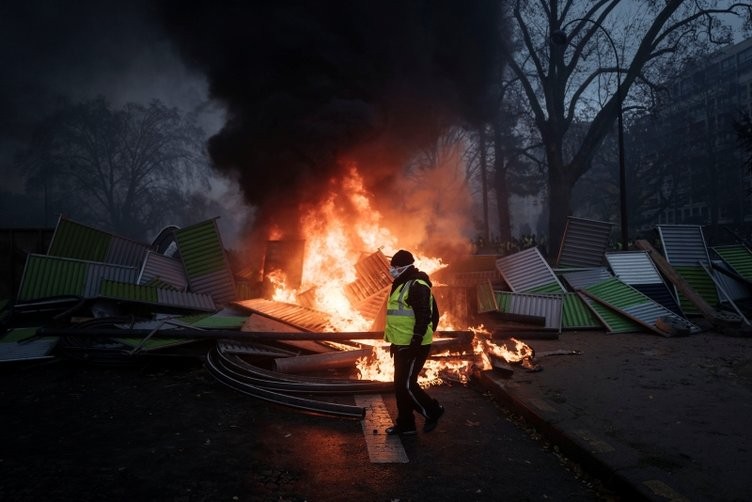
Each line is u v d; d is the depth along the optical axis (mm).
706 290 10703
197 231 10805
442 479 3592
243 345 6887
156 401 5387
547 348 7684
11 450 4012
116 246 10852
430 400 4430
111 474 3584
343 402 5367
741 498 2986
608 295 9906
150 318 8484
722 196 48500
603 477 3486
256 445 4184
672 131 47219
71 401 5398
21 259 11797
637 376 5949
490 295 9648
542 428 4441
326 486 3461
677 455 3631
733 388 5410
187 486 3422
